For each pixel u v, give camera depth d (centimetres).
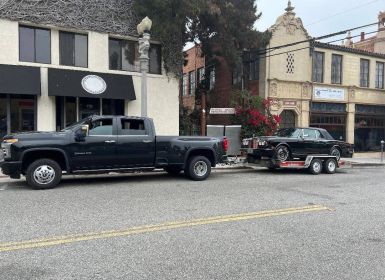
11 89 1506
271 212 764
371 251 544
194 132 2281
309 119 2302
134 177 1262
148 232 613
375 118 2622
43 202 829
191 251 530
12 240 562
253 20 2014
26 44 1620
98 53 1744
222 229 638
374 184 1207
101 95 1686
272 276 452
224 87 2447
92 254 511
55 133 1028
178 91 1934
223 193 974
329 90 2377
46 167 1003
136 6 1739
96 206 794
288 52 2208
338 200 913
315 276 454
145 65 1408
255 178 1302
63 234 594
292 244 569
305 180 1277
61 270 457
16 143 978
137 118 1133
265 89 2145
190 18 1847
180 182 1160
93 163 1064
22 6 1584
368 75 2570
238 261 497
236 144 1616
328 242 582
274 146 1445
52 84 1596
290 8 2220
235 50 2050
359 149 2550
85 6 1712
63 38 1695
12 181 1142
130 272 454
